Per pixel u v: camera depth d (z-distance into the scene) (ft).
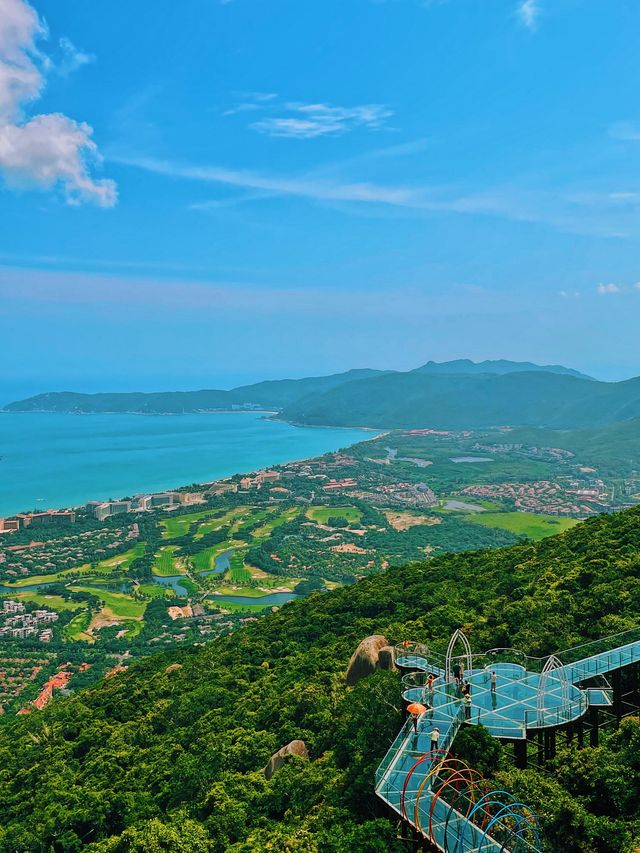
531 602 323.57
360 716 211.82
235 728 299.99
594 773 158.51
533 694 168.86
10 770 350.84
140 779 285.02
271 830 202.69
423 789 140.26
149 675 463.01
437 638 316.40
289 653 407.44
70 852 248.11
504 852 127.34
